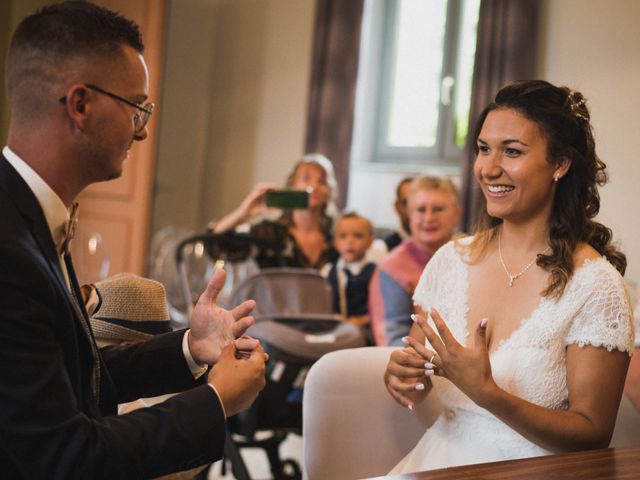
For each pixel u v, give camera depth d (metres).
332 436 1.83
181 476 1.63
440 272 2.02
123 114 1.35
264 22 7.01
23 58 1.31
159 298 1.85
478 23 5.69
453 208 3.26
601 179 1.86
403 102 6.63
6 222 1.21
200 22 7.20
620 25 5.33
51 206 1.31
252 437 3.04
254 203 4.50
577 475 1.32
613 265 1.88
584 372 1.70
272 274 3.51
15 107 1.32
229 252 4.18
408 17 6.61
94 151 1.34
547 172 1.80
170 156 7.11
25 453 1.13
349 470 1.84
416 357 1.75
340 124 6.30
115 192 5.88
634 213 5.23
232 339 1.56
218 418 1.31
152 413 1.26
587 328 1.72
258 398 3.03
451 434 1.83
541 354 1.75
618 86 5.33
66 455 1.15
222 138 7.20
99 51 1.33
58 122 1.31
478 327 1.59
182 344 1.61
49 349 1.17
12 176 1.29
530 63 5.54
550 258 1.79
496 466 1.36
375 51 6.70
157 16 5.71
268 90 6.99
